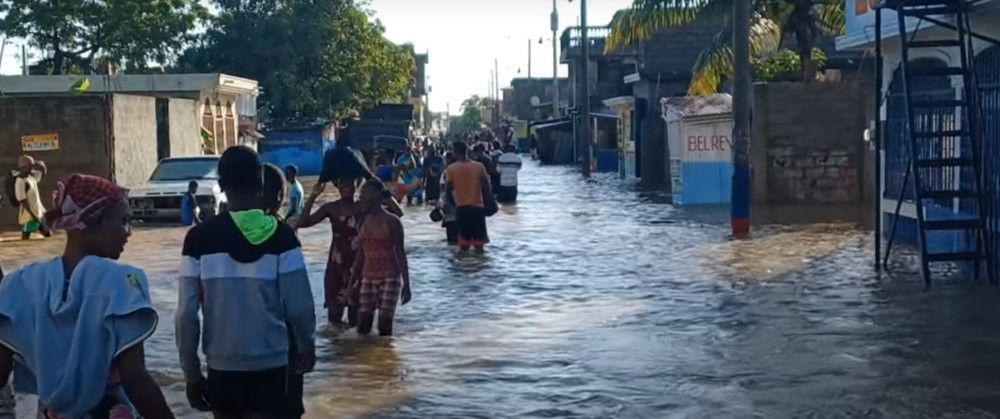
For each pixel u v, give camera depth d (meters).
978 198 13.09
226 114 43.59
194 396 5.43
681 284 13.78
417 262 16.58
